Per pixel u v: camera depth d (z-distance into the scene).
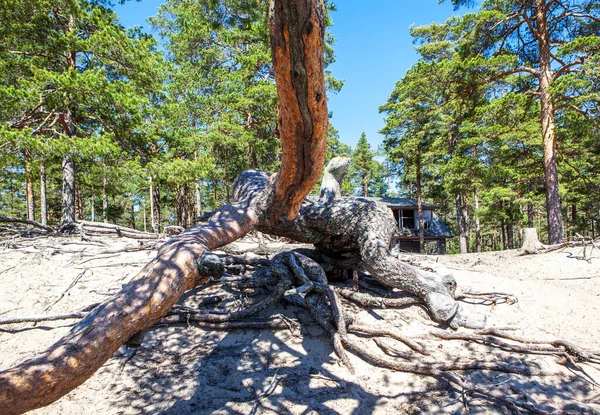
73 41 9.12
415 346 3.47
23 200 32.41
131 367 3.22
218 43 17.50
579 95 11.45
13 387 1.60
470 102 15.73
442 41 19.42
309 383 3.08
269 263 4.70
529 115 14.87
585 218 24.16
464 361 3.32
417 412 2.78
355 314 4.08
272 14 1.50
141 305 2.20
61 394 1.80
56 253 5.98
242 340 3.63
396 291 4.67
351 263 4.60
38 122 9.84
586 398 2.96
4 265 5.39
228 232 3.48
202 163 11.17
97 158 9.05
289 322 3.77
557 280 6.57
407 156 21.38
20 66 9.24
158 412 2.74
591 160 17.95
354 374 3.20
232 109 14.38
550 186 12.66
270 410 2.77
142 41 10.32
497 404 2.86
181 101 16.16
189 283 2.56
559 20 13.35
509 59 12.87
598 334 4.02
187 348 3.51
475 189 18.39
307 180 2.81
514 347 3.53
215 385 3.03
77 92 8.45
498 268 7.88
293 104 1.87
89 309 3.95
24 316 3.69
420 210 21.64
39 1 8.83
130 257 5.88
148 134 10.84
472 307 4.59
